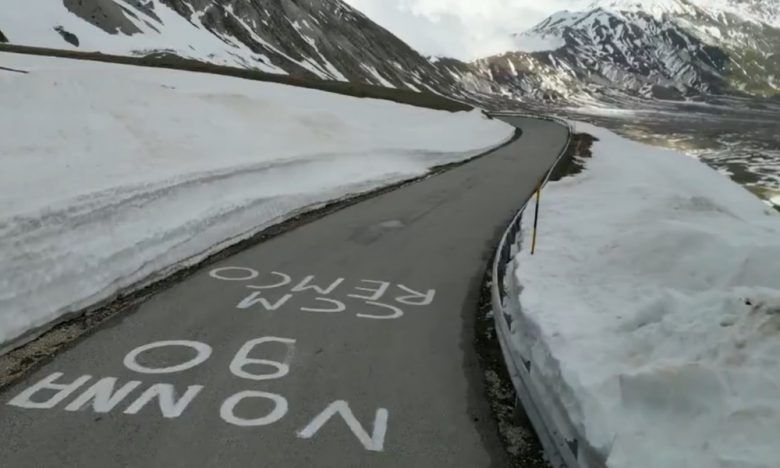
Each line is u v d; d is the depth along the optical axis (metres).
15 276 6.61
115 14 119.25
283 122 24.09
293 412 4.95
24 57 41.22
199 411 4.89
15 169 9.87
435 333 6.89
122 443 4.40
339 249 10.66
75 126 13.21
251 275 8.86
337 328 6.88
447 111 49.28
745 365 4.34
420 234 12.17
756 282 6.61
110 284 7.79
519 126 54.81
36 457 4.20
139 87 18.50
